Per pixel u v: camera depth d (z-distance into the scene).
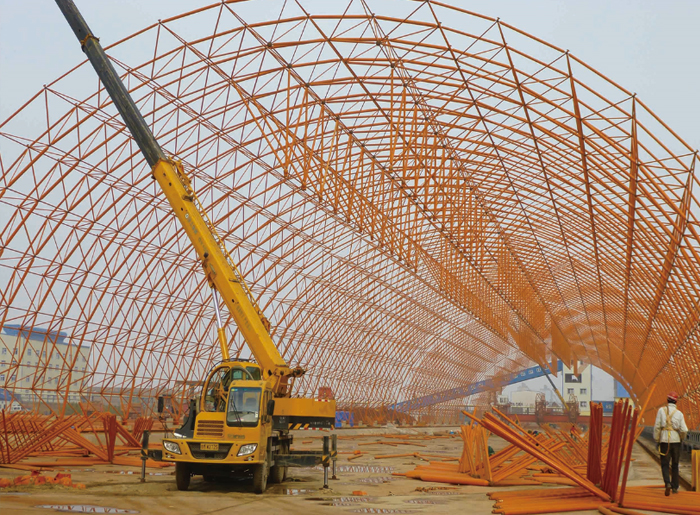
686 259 28.08
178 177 20.05
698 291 30.81
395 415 83.75
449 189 42.75
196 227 19.14
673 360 53.44
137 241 43.28
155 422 49.72
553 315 78.00
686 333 41.84
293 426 17.83
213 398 16.88
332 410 18.75
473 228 49.03
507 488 17.62
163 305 49.34
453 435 58.34
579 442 22.27
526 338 84.44
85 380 46.03
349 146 35.66
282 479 18.59
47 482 15.63
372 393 80.00
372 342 75.19
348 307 65.94
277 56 27.86
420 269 62.31
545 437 24.11
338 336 68.38
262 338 18.05
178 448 15.74
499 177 41.19
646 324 54.25
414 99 30.25
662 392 66.06
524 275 62.69
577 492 13.98
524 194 43.53
